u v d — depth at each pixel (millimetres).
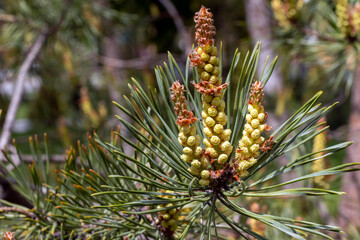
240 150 199
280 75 642
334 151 193
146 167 201
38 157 258
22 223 246
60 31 681
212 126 200
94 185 224
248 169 209
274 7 447
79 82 800
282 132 198
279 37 459
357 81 477
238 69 683
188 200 212
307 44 434
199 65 195
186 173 207
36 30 688
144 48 1116
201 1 947
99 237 235
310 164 338
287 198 377
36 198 253
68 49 751
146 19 929
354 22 379
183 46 996
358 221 385
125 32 1000
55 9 662
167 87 209
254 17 609
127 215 236
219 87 195
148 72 813
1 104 693
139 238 237
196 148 199
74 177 223
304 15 441
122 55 1093
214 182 206
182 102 196
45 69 749
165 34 1019
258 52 207
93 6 702
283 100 648
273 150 203
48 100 795
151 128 206
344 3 379
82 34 738
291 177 398
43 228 235
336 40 415
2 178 270
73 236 240
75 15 661
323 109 201
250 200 314
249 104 200
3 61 700
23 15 664
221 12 949
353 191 438
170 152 205
